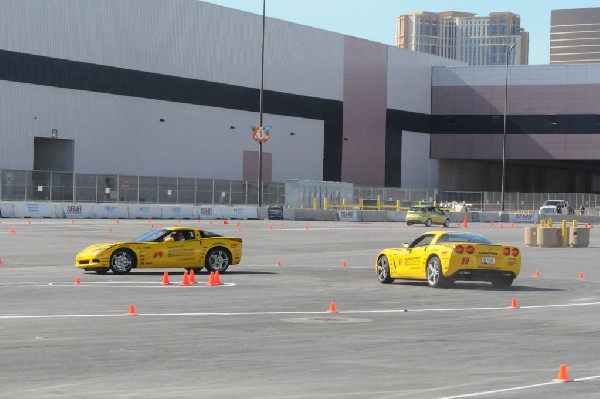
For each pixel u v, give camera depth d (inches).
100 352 775.7
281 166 5492.1
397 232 3294.8
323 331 924.0
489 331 944.9
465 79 6476.4
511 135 6397.6
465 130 6481.3
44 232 2728.8
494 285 1494.8
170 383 644.1
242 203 4677.7
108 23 4566.9
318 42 5718.5
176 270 1721.2
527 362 751.7
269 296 1269.7
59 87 4355.3
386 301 1230.9
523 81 6378.0
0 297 1212.5
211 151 5093.5
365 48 6033.5
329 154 5797.2
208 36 5073.8
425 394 610.9
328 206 4697.3
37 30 4261.8
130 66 4670.3
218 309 1104.8
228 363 730.2
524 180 7460.6
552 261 2148.1
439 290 1397.6
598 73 6250.0
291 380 660.1
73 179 4008.4
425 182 6530.5
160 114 4817.9
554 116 6323.8
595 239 3221.0
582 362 755.4
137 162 4712.1
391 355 778.8
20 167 4192.9
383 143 6166.3
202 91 5036.9
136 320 991.0
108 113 4569.4
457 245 1405.0
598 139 6250.0
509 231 3683.6
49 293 1268.5
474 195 5969.5
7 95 4146.2
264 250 2326.5
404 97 6333.7
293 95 5561.0
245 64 5280.5
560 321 1040.2
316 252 2288.4
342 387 634.8
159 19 4808.1
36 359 737.0
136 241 1636.3
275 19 5447.8
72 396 594.9
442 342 859.4
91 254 1584.6
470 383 653.9
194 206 3986.2
